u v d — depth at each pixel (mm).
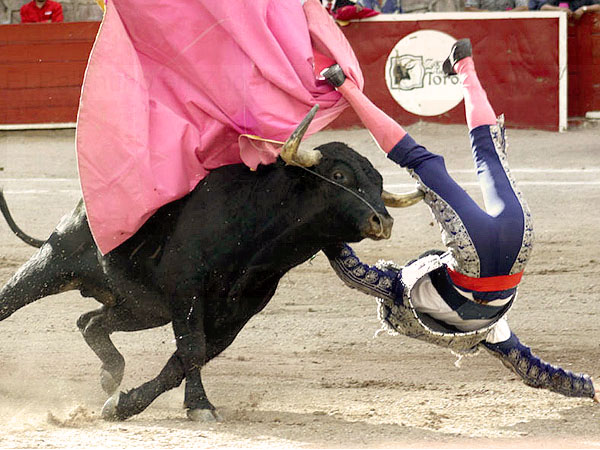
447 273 9711
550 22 31344
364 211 9375
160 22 10062
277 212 9688
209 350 10500
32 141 31000
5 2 34719
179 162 10008
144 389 9844
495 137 9836
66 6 32656
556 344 13656
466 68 10203
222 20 10039
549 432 9328
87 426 9648
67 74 31281
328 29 10453
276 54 10062
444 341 10000
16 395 11242
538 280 17375
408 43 31094
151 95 10242
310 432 9328
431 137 29953
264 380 11992
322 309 16094
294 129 9984
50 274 10758
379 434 9242
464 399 10922
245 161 9891
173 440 8930
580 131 31562
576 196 23344
